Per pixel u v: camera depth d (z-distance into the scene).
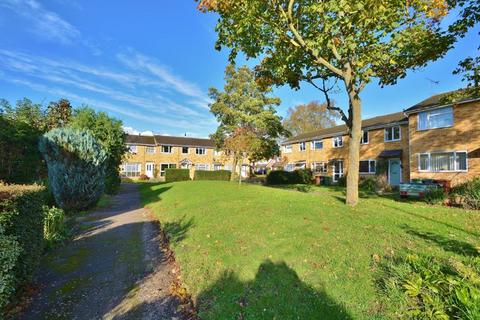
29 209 4.80
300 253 5.29
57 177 11.52
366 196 15.79
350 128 9.48
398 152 23.36
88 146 12.08
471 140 17.30
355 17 6.88
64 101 20.62
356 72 7.98
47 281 5.27
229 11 7.56
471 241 5.46
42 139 11.52
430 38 8.59
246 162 49.81
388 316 3.30
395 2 6.96
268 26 8.19
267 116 29.41
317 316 3.49
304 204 9.42
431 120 19.53
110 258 6.53
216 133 31.58
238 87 30.02
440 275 3.70
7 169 13.93
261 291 4.24
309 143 35.94
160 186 23.64
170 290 4.91
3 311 4.02
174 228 8.44
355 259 4.79
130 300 4.58
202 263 5.50
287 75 10.34
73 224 9.92
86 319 4.05
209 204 11.19
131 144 44.69
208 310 4.01
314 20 7.84
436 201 12.13
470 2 8.28
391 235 5.91
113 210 13.20
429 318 3.13
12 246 3.79
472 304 3.00
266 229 6.86
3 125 13.75
